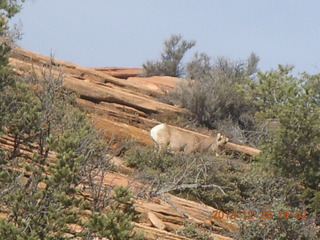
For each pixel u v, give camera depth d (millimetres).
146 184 46812
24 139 36500
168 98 84750
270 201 50812
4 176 31172
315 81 57562
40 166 31047
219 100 83250
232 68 94125
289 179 53938
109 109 70562
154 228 39594
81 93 71250
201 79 90438
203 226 44500
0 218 28250
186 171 51719
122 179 45938
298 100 56188
